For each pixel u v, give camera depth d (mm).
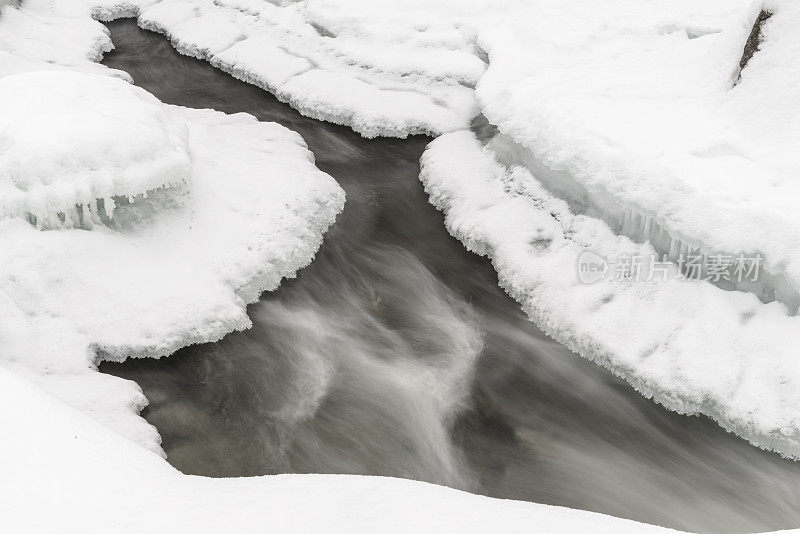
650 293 5652
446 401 5375
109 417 4777
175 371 5453
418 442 5012
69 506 2537
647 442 4992
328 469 4766
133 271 5844
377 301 6477
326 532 2482
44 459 2764
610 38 8539
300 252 6699
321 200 7344
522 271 6352
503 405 5352
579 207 6609
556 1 9758
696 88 6969
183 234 6312
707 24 8656
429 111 8969
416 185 8078
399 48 10062
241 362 5621
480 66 9414
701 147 5945
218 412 5164
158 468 3125
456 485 4691
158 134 6227
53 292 5484
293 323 6090
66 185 5660
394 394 5426
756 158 5789
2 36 10227
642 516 4484
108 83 6781
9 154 5773
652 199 5598
